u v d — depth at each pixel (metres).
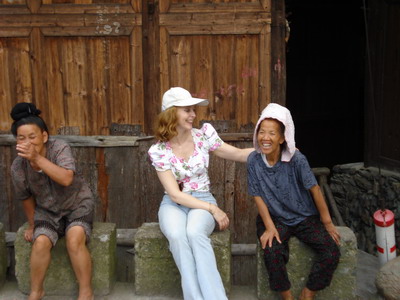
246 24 4.45
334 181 6.64
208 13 4.45
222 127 4.56
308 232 3.43
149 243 3.61
